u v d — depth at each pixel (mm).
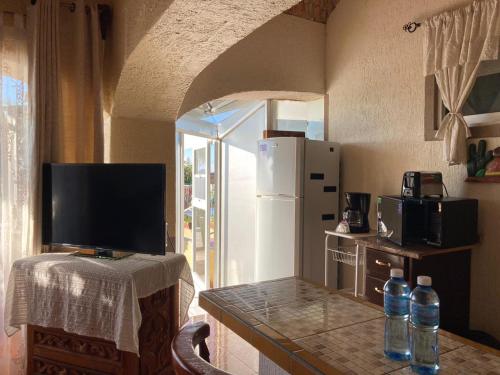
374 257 2596
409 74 3086
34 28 2432
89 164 2258
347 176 3684
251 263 4293
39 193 2412
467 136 2592
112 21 2711
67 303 1944
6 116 2453
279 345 968
